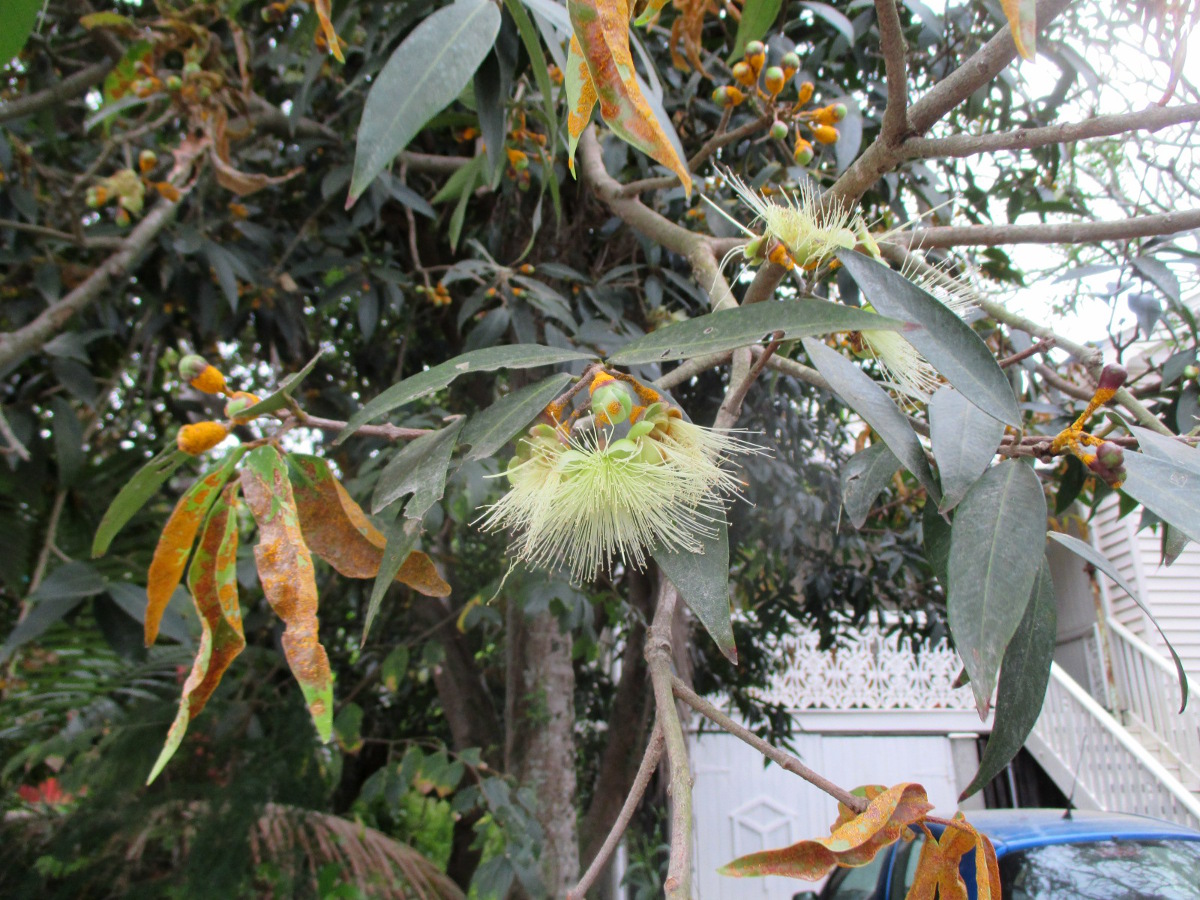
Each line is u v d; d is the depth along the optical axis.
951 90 0.40
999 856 1.05
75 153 1.39
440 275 1.49
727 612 0.39
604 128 1.09
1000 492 0.39
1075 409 0.99
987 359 0.38
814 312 0.35
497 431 0.40
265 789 1.03
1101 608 2.69
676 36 0.80
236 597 0.40
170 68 1.30
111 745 0.95
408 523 0.42
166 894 0.92
